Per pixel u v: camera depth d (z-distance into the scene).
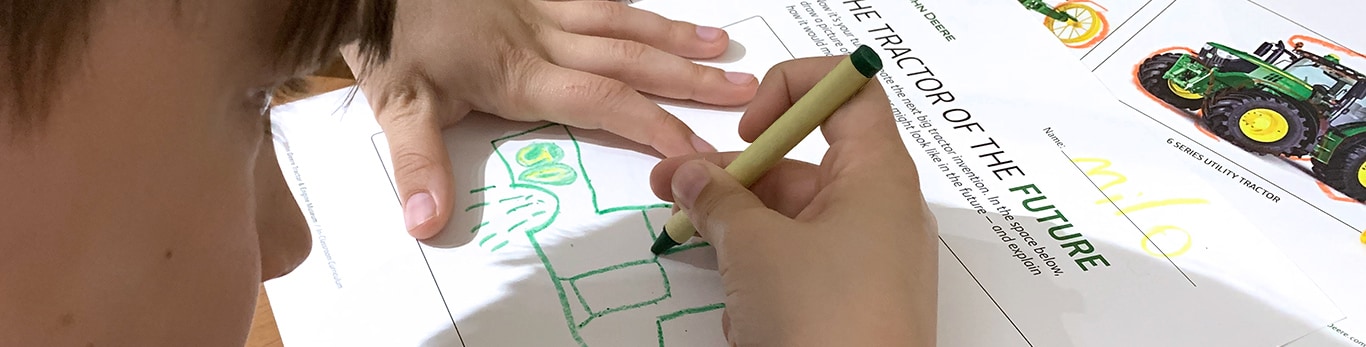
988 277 0.33
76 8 0.17
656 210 0.36
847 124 0.31
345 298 0.33
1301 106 0.39
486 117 0.40
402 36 0.39
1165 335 0.31
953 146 0.37
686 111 0.40
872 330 0.27
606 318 0.32
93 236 0.19
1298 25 0.42
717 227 0.30
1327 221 0.35
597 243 0.35
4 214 0.18
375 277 0.33
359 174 0.37
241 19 0.20
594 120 0.38
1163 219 0.35
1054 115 0.39
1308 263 0.34
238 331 0.25
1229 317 0.32
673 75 0.40
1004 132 0.38
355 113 0.39
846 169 0.30
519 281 0.33
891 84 0.40
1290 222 0.35
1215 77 0.41
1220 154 0.38
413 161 0.36
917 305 0.28
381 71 0.38
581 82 0.38
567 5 0.44
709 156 0.35
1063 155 0.37
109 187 0.19
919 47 0.42
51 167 0.18
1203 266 0.33
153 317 0.22
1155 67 0.41
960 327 0.31
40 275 0.19
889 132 0.31
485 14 0.40
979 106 0.39
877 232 0.28
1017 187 0.36
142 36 0.18
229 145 0.22
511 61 0.39
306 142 0.38
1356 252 0.34
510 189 0.37
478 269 0.34
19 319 0.19
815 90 0.30
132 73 0.18
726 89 0.40
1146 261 0.33
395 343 0.32
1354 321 0.32
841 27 0.43
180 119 0.20
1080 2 0.45
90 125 0.18
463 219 0.35
